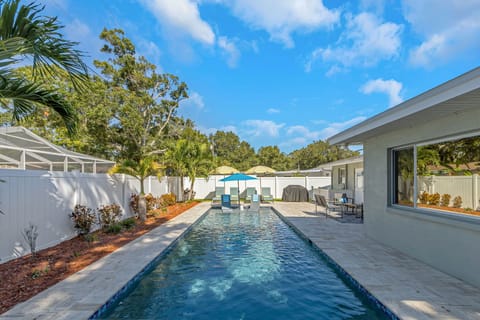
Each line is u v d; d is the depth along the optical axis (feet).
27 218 17.69
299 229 27.61
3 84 11.03
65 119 14.07
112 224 26.27
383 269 15.55
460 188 14.26
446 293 12.27
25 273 14.52
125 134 52.60
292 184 62.54
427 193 16.85
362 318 11.64
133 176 33.99
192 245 23.66
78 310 10.77
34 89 11.91
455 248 14.21
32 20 10.09
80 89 12.70
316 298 13.50
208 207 47.75
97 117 44.62
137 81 63.00
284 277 16.26
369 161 23.80
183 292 14.23
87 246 20.38
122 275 14.56
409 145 18.51
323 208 45.98
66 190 21.88
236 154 152.46
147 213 37.65
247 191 60.75
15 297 11.84
